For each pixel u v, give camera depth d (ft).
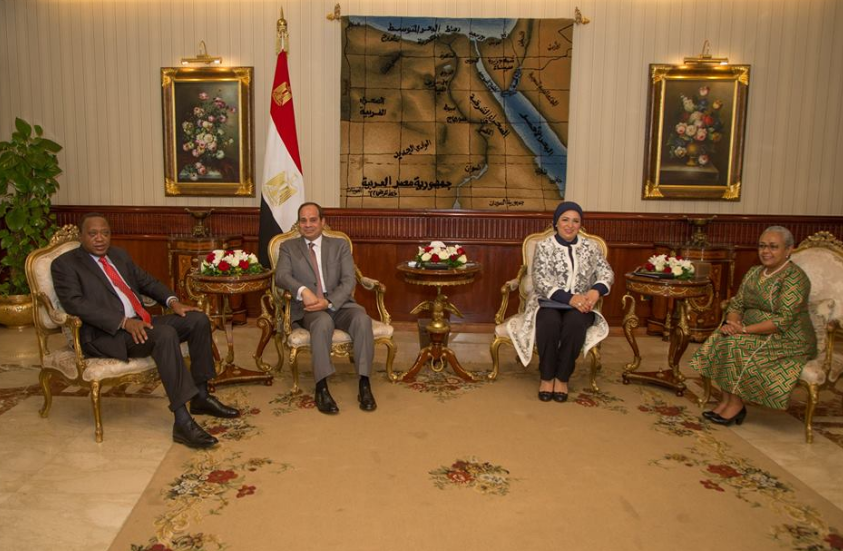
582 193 19.11
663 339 17.84
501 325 13.60
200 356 11.28
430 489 8.65
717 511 8.14
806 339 10.73
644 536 7.54
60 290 10.45
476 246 18.99
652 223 18.89
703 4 18.29
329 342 11.91
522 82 18.61
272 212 17.42
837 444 10.48
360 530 7.59
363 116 18.79
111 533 7.44
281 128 17.37
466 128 18.79
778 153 18.79
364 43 18.54
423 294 19.24
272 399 12.36
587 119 18.83
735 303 11.75
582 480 8.99
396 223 19.03
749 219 18.74
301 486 8.69
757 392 10.64
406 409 11.87
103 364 10.14
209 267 12.59
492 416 11.55
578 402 12.41
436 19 18.42
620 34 18.48
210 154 19.16
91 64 19.11
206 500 8.27
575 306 12.31
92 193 19.60
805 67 18.42
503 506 8.21
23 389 12.71
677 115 18.61
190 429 10.00
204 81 18.86
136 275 11.73
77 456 9.57
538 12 18.48
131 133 19.33
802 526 7.79
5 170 17.28
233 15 18.72
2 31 19.10
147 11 18.84
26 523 7.63
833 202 18.86
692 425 11.25
